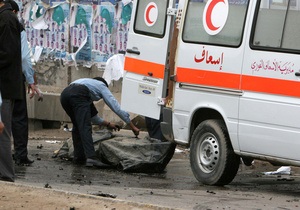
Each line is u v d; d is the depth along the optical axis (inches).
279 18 677.3
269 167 885.2
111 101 846.5
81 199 582.2
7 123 671.1
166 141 862.5
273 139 677.3
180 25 756.0
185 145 761.6
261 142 686.5
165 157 824.3
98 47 1121.4
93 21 1123.3
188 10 751.1
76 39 1147.3
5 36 666.8
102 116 1053.2
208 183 732.7
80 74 1146.0
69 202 571.2
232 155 717.9
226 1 719.7
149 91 794.2
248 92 693.9
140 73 805.2
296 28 665.0
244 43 698.2
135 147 828.0
